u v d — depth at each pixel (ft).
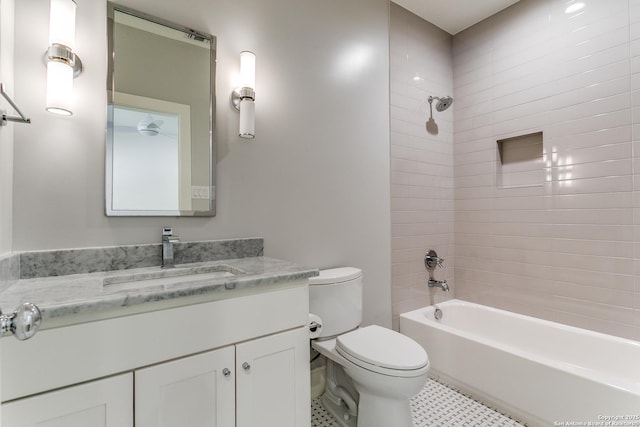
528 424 5.01
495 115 7.75
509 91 7.48
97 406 2.51
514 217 7.38
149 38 4.22
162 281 3.87
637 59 5.61
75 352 2.44
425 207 7.93
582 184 6.29
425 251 7.91
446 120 8.47
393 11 7.34
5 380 2.19
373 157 6.84
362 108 6.65
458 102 8.57
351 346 4.50
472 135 8.25
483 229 8.01
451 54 8.65
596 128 6.10
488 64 7.89
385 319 7.06
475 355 5.75
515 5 7.36
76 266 3.67
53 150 3.58
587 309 6.22
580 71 6.31
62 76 3.33
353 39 6.52
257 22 5.18
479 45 8.09
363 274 6.63
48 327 2.34
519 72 7.29
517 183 7.58
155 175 4.24
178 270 4.02
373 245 6.82
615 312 5.87
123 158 4.02
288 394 3.66
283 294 3.64
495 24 7.75
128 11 4.07
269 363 3.50
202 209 4.59
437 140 8.23
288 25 5.54
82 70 3.75
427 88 8.02
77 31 3.72
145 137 4.18
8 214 3.26
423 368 4.06
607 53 5.96
